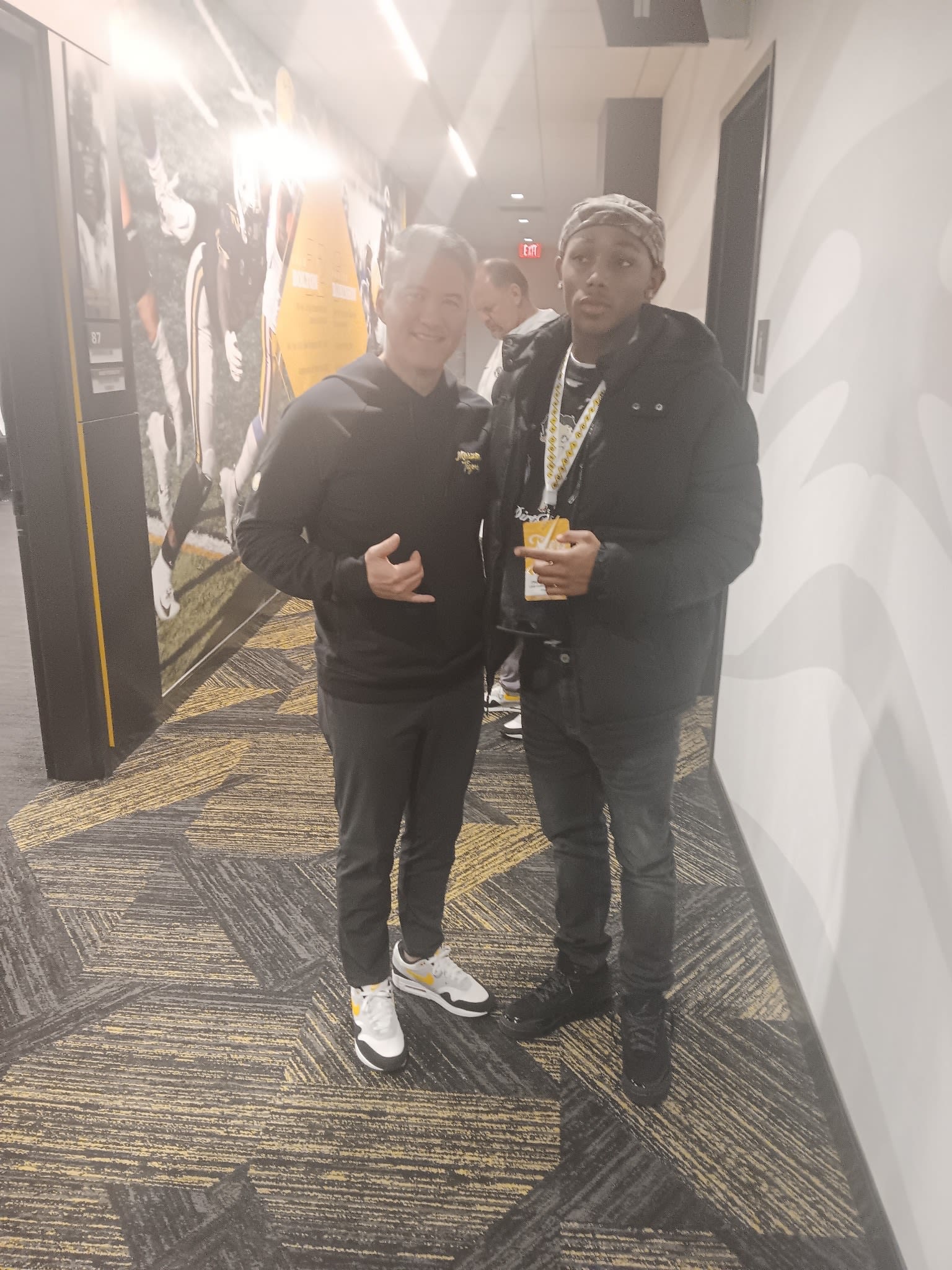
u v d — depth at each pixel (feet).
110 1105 5.84
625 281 4.91
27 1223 5.06
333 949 7.39
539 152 25.29
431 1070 6.14
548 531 4.94
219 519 14.34
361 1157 5.48
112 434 10.30
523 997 6.62
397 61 16.74
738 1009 6.75
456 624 5.52
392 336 5.04
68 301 9.17
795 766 6.97
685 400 5.00
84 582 9.73
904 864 4.77
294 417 5.13
